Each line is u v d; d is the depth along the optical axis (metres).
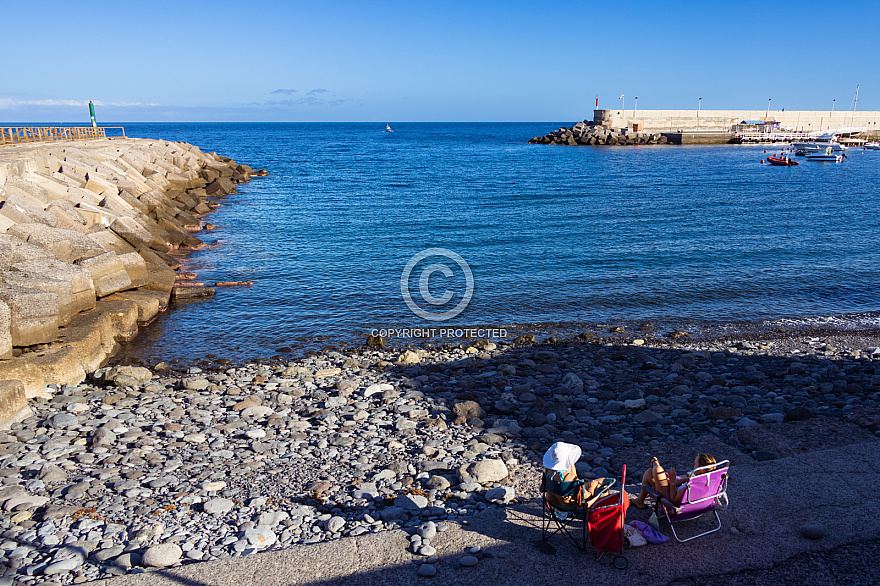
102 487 7.16
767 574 5.09
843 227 31.72
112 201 24.38
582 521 5.94
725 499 5.91
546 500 5.69
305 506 6.77
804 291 20.55
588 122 124.44
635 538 5.48
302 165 75.38
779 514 5.91
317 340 15.82
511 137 170.00
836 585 4.94
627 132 113.00
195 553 5.71
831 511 5.93
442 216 35.28
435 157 89.06
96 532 6.12
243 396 11.18
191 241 26.64
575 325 17.22
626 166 69.56
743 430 8.37
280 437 9.02
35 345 11.76
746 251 26.06
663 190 47.53
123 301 15.81
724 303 19.25
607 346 14.91
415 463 8.00
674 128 116.06
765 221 33.53
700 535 5.59
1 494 6.87
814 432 8.20
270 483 7.42
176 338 15.72
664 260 24.53
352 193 46.72
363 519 6.43
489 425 9.59
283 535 6.10
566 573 5.16
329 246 27.22
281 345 15.38
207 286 19.77
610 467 7.66
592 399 10.83
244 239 28.88
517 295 20.00
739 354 13.91
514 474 7.64
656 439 8.73
